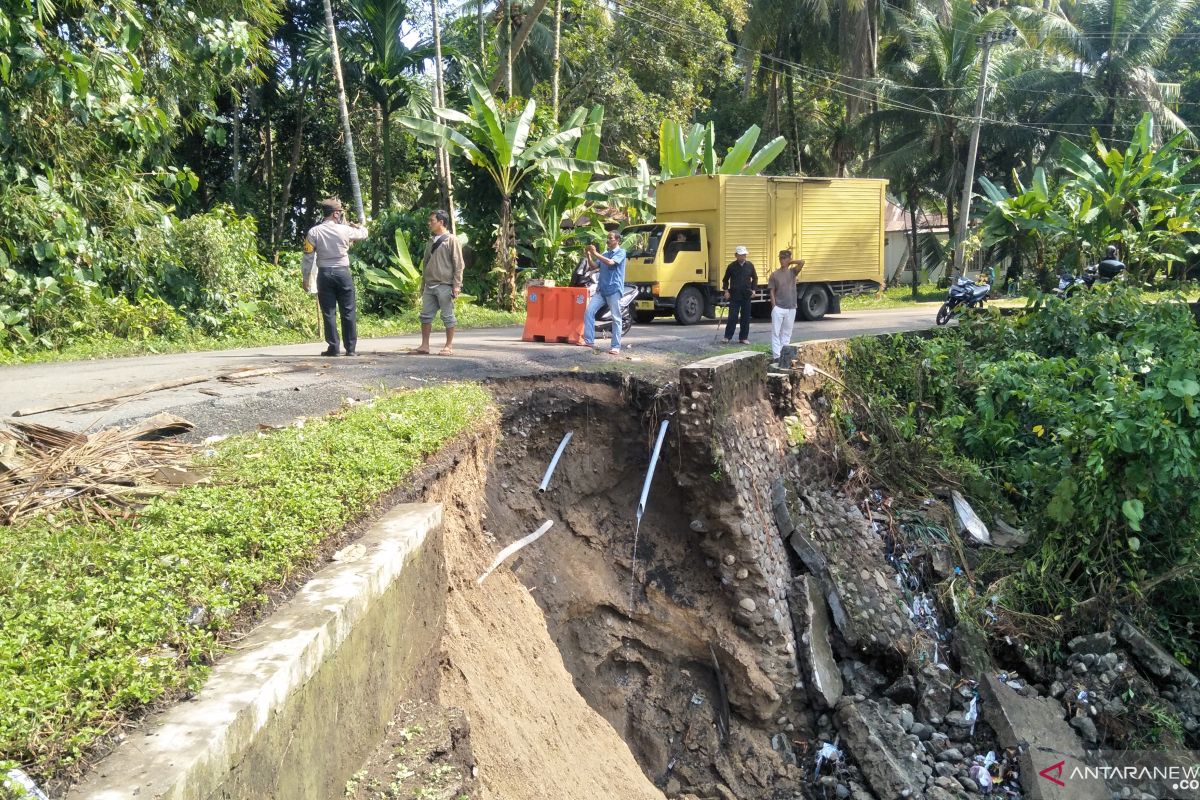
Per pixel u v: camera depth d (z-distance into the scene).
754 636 8.09
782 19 32.12
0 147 11.66
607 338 13.13
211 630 3.59
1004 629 8.98
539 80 29.89
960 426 11.80
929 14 33.25
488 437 8.02
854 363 12.23
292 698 3.42
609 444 8.88
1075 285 14.48
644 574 8.48
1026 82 31.67
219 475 5.16
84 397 7.32
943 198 37.09
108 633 3.32
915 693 8.27
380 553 4.71
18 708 2.75
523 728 6.08
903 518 10.12
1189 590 9.62
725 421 8.70
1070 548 9.95
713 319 18.05
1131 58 30.42
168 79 14.94
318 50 23.62
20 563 3.82
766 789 7.66
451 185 20.23
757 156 21.95
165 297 13.95
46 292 11.73
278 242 25.97
